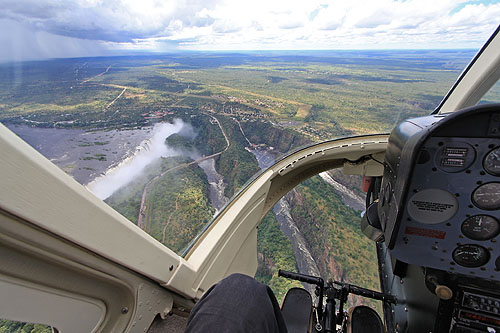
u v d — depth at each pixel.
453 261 0.52
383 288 1.04
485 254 0.50
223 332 0.22
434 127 0.42
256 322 0.25
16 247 0.29
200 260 0.79
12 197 0.26
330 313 0.79
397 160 0.53
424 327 0.62
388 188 0.60
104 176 0.52
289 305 0.88
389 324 0.91
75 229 0.34
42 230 0.30
